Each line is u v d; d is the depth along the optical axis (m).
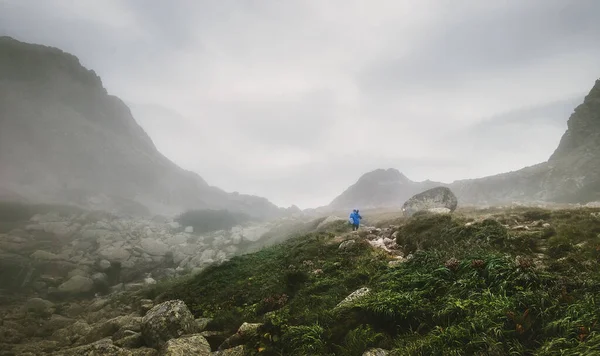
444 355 4.71
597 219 10.71
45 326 15.41
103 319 15.77
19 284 23.56
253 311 9.87
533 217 13.57
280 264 14.70
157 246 36.44
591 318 4.53
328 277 10.90
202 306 12.40
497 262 6.99
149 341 8.98
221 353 7.01
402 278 8.06
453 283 6.84
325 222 30.80
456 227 12.02
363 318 6.56
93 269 28.34
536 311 5.17
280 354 6.46
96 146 71.06
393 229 17.80
